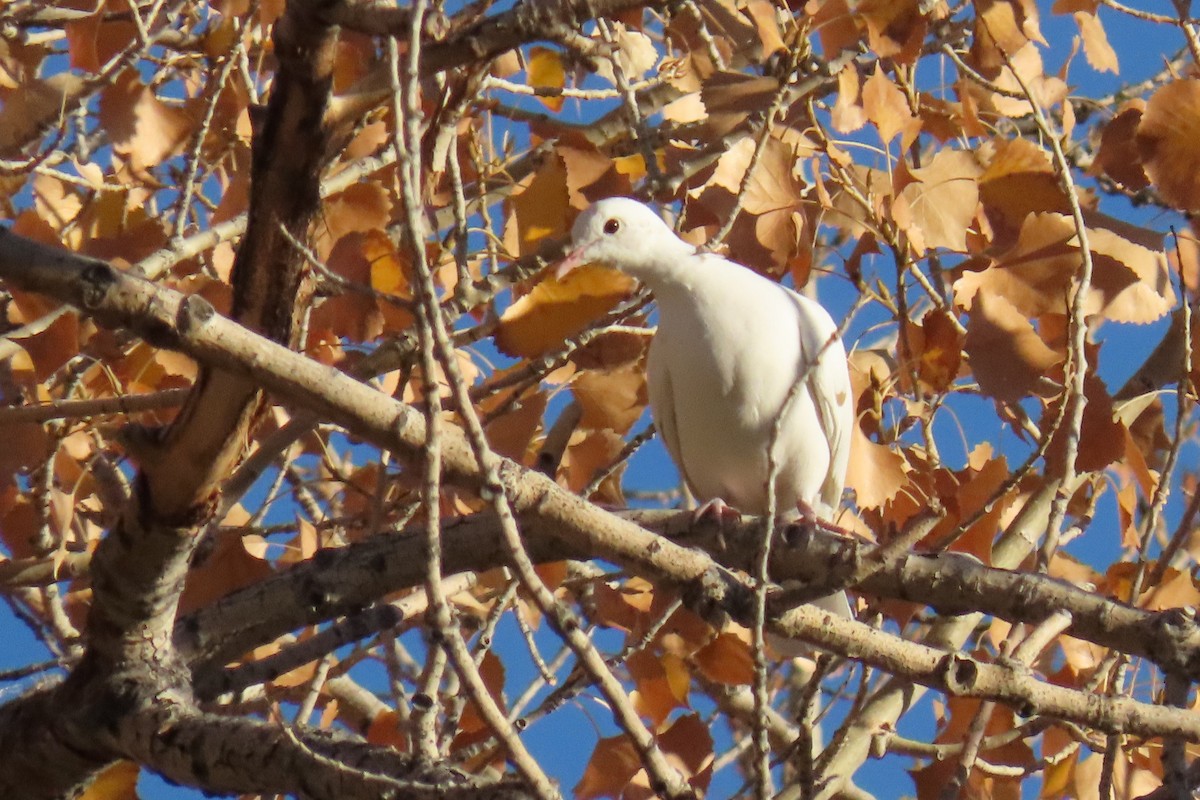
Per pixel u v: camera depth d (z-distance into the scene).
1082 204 10.77
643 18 12.40
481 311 10.57
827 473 10.88
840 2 8.63
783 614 7.11
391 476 9.05
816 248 11.39
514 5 5.85
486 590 10.65
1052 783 9.41
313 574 7.98
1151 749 9.31
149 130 10.15
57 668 10.36
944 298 10.24
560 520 6.99
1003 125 10.85
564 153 10.20
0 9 10.80
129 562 7.08
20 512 9.32
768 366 10.16
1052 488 10.41
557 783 6.21
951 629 10.77
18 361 9.91
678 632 9.02
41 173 9.95
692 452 10.87
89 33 9.69
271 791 6.79
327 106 5.82
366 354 10.00
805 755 8.42
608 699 5.64
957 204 8.83
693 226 10.38
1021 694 7.07
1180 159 9.27
